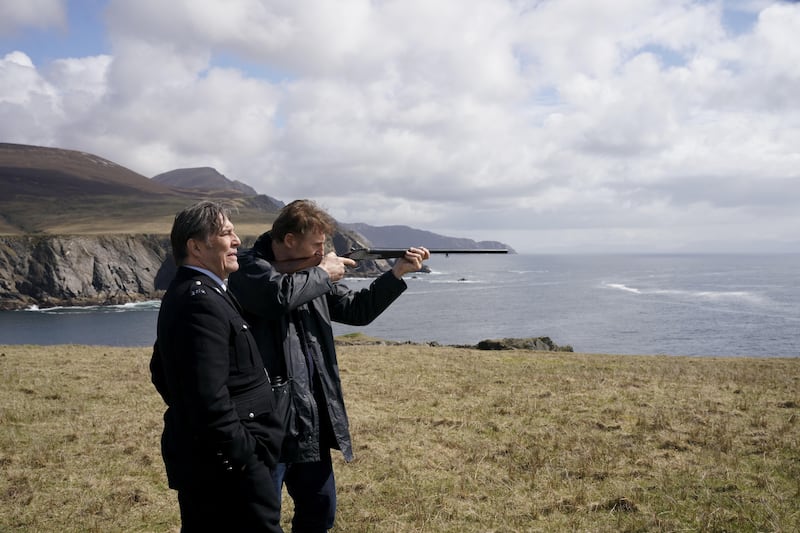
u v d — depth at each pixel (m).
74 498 5.73
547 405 9.62
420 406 9.71
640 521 4.96
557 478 6.06
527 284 133.12
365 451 7.03
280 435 3.20
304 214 3.55
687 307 75.62
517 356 18.45
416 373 13.47
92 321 81.81
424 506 5.42
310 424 3.49
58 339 64.75
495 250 3.90
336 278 3.68
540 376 13.11
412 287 125.62
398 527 5.00
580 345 48.00
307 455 3.47
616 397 10.30
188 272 3.10
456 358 17.11
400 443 7.40
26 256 112.69
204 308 2.94
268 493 3.07
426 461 6.68
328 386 3.66
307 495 3.64
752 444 7.06
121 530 5.07
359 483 6.00
